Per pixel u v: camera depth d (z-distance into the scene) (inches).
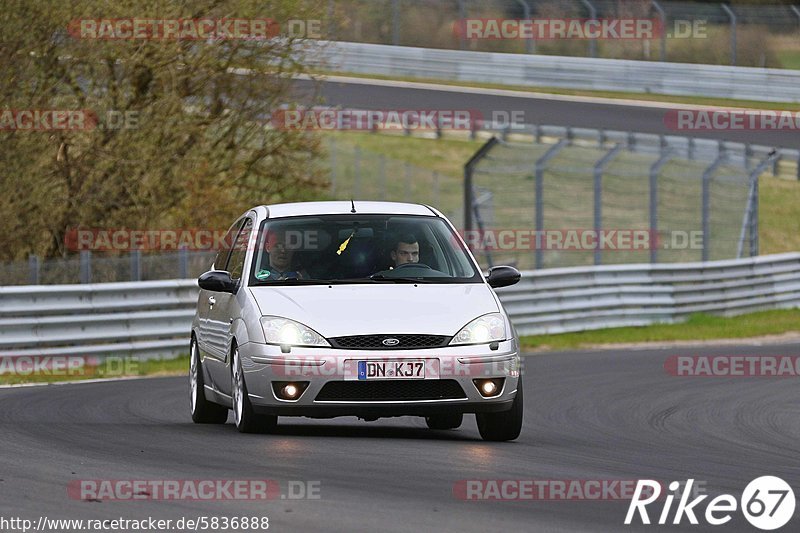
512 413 1259.8
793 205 5393.7
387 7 7116.1
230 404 1328.7
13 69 2989.7
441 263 1343.5
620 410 1665.8
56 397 1776.6
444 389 1210.0
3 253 3100.4
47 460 1087.6
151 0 3233.3
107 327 2413.9
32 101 3043.8
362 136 6446.9
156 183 3292.3
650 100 6392.7
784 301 3794.3
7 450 1157.7
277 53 3671.3
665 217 4847.4
